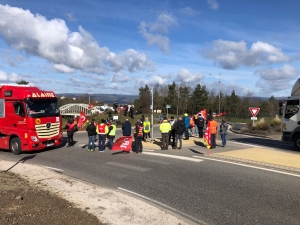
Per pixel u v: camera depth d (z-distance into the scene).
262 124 25.84
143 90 66.88
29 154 12.92
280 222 5.09
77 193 6.23
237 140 19.03
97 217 4.82
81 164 10.41
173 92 72.19
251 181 7.84
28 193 6.02
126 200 5.85
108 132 14.19
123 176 8.48
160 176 8.45
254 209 5.72
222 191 6.93
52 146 14.86
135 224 4.63
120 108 40.59
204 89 75.06
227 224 5.00
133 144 15.80
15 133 12.98
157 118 44.62
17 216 4.62
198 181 7.86
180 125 14.03
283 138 15.28
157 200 6.27
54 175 8.04
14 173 8.19
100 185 7.49
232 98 77.62
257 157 11.19
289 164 9.77
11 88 13.41
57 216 4.73
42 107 13.48
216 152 12.92
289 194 6.68
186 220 5.03
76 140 18.67
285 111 15.20
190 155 12.30
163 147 14.09
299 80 14.91
